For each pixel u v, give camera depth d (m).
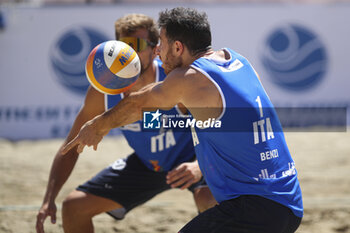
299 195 7.07
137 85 9.70
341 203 14.64
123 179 9.78
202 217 6.93
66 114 28.61
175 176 8.66
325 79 30.95
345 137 27.20
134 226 12.59
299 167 20.05
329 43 30.92
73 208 9.30
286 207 6.71
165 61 7.49
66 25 28.36
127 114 6.99
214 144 6.84
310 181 17.72
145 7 29.42
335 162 20.92
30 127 28.27
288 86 30.55
